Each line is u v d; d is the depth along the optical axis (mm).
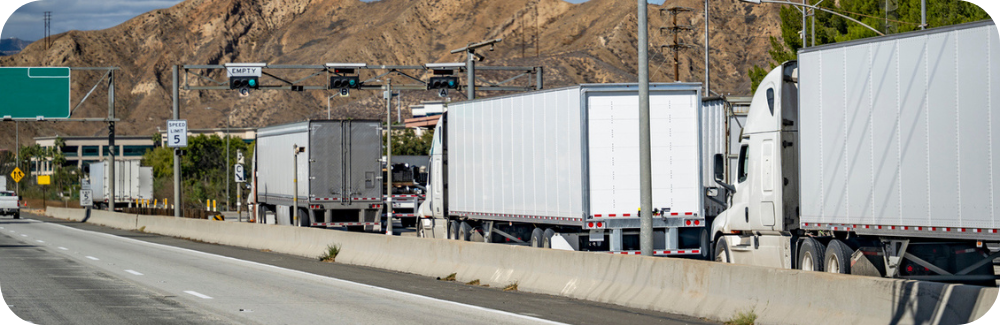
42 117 60875
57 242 44125
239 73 54469
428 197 40750
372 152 48500
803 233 23344
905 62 18484
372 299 20594
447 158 38250
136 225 59812
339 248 33781
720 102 30672
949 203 17688
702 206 27797
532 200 30250
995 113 16766
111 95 66625
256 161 58750
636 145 27484
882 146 19094
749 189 25062
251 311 18297
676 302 18203
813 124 20922
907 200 18547
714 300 17312
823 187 20719
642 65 20562
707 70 66125
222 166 159375
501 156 32469
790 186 23500
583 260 21266
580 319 17281
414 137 115312
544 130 29266
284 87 55281
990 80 16844
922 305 13484
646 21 20562
